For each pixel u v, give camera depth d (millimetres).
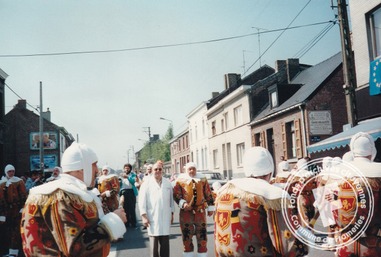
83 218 2365
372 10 12797
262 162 2691
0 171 25938
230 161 35188
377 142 12141
